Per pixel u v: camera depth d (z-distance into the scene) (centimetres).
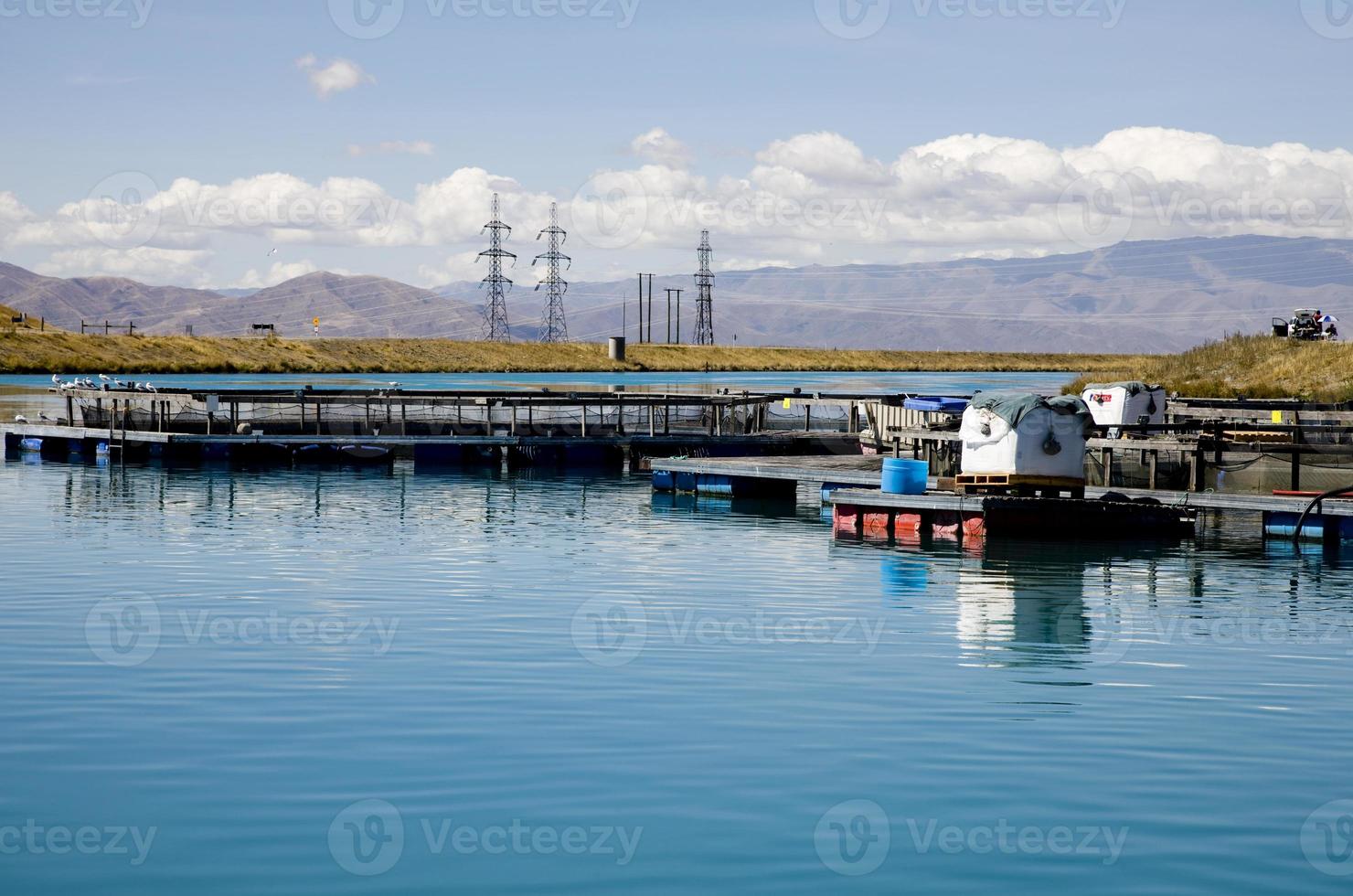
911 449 4909
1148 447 3609
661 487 4512
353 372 15125
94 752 1562
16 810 1388
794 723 1695
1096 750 1602
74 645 2072
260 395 5431
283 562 2898
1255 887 1221
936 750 1600
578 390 9944
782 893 1200
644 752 1577
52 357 12662
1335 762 1568
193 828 1341
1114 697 1841
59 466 5006
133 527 3428
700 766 1531
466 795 1437
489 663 1989
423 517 3744
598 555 3064
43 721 1677
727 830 1346
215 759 1541
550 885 1217
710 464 4331
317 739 1616
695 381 13562
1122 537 3334
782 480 4422
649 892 1200
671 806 1409
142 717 1697
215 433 5450
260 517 3656
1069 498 3316
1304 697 1855
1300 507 3288
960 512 3331
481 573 2794
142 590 2552
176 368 13575
